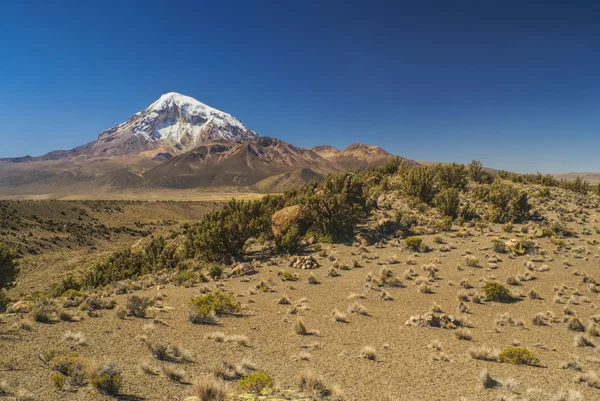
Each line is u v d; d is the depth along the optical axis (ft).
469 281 74.28
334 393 27.17
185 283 78.84
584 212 135.85
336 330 47.70
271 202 157.38
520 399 27.99
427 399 27.81
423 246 98.78
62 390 24.54
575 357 37.99
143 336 39.19
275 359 36.01
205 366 32.53
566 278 75.15
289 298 65.00
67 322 44.45
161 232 253.44
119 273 110.93
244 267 89.40
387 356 38.22
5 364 28.22
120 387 25.82
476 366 36.01
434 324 50.55
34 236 249.34
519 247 94.12
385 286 72.49
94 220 370.53
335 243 110.11
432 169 190.19
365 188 160.25
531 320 53.62
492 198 133.49
